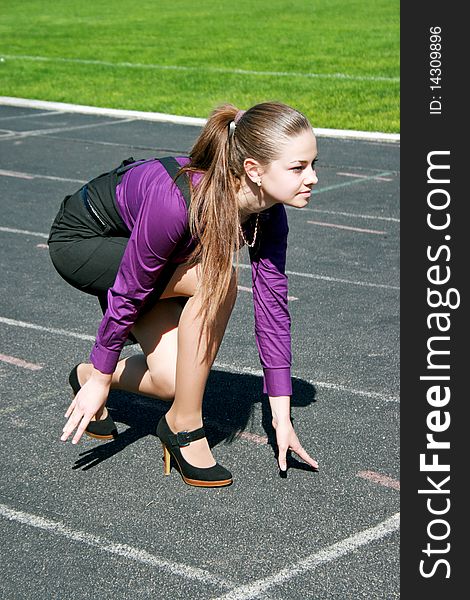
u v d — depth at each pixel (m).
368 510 4.29
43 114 17.97
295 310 7.14
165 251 4.01
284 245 4.39
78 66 23.67
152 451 4.84
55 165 13.15
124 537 4.05
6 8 38.72
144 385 4.56
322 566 3.84
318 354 6.22
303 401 5.47
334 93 18.97
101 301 4.64
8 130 16.12
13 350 6.29
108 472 4.62
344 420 5.22
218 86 20.17
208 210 3.90
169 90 19.95
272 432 5.05
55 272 8.18
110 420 4.91
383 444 4.94
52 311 7.12
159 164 4.25
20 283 7.84
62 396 5.54
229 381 5.73
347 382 5.76
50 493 4.42
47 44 27.83
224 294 4.03
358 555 3.93
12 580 3.75
